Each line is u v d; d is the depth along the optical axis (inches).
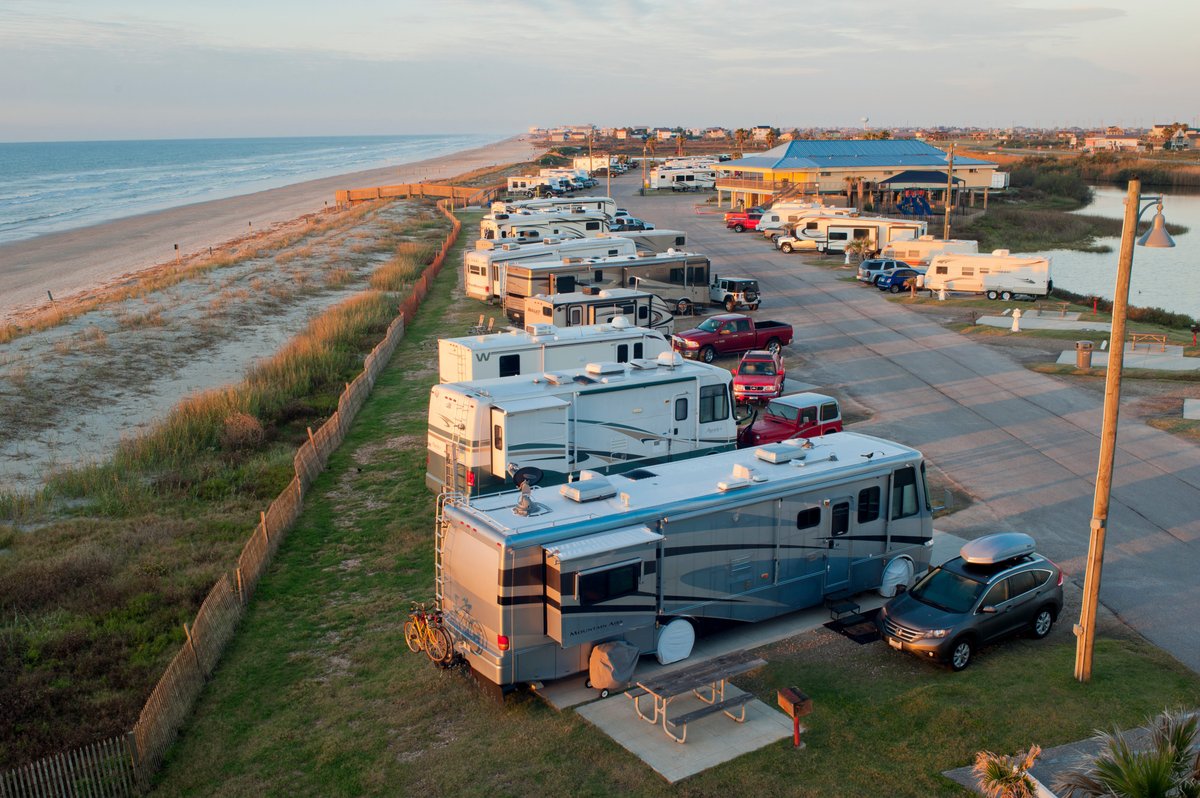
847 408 1056.8
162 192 6038.4
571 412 736.3
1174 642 545.6
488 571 470.6
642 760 435.5
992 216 3292.3
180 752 462.6
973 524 726.5
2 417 1027.3
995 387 1133.1
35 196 5787.4
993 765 376.8
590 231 2273.6
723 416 832.9
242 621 596.7
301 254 2389.3
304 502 807.1
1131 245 448.5
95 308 1644.9
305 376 1221.1
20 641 560.7
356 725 479.8
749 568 547.5
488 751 449.1
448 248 2527.1
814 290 1879.9
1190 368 1182.3
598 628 484.1
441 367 931.3
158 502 810.2
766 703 485.7
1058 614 563.8
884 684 500.4
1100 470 469.4
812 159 3398.1
